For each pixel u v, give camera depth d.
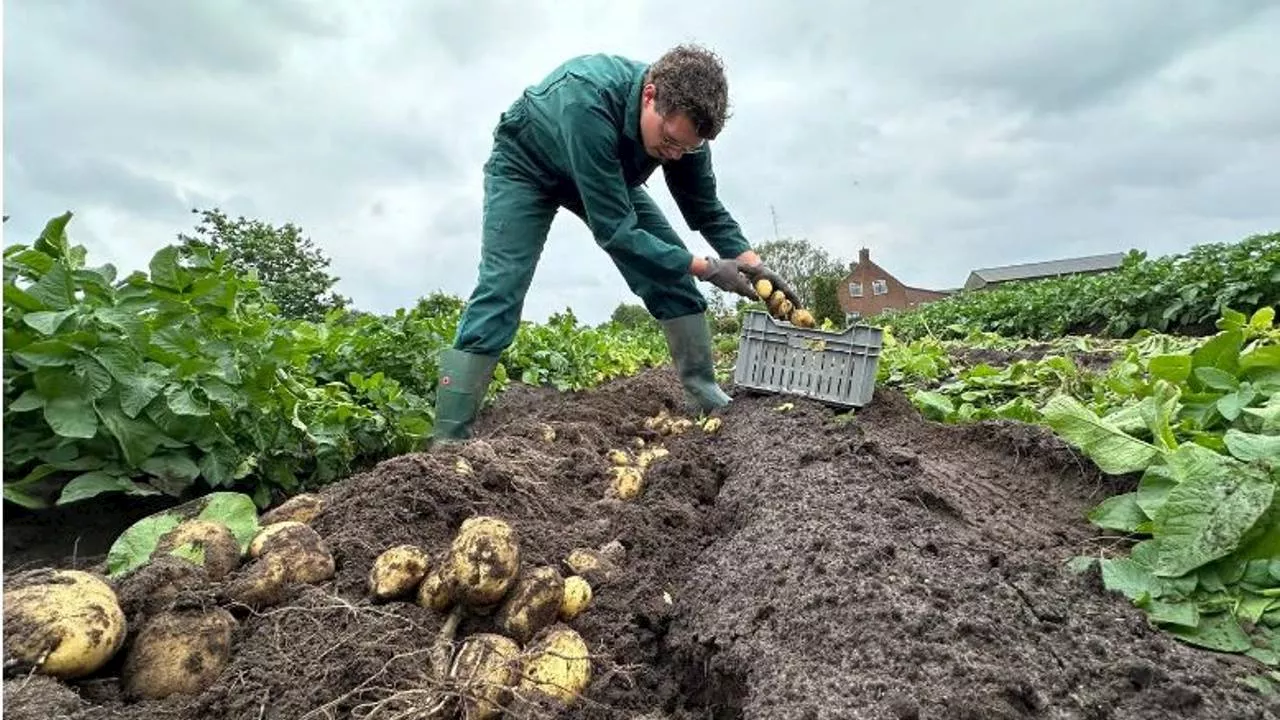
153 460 2.91
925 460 3.27
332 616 1.98
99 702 1.69
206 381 3.07
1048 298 13.97
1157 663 1.65
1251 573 1.96
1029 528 2.62
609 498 3.09
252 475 3.45
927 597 1.87
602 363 9.45
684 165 4.70
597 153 3.78
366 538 2.32
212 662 1.80
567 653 1.95
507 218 4.22
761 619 1.97
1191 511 2.09
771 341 4.74
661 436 4.72
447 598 2.04
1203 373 2.95
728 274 4.23
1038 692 1.51
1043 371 4.69
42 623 1.64
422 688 1.77
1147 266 11.34
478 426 5.71
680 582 2.52
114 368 2.77
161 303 3.06
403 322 5.99
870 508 2.50
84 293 2.87
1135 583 2.02
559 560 2.45
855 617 1.79
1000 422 3.61
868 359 4.32
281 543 2.14
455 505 2.56
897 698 1.48
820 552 2.15
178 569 1.92
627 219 3.91
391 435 4.41
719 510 3.01
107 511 2.99
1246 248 10.62
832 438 3.45
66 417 2.65
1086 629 1.78
